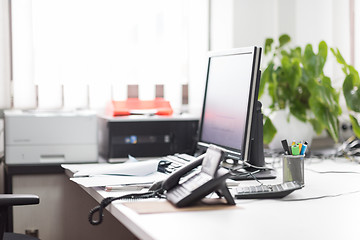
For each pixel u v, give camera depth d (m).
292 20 3.32
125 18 2.95
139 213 1.39
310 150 2.65
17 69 2.80
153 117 2.52
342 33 3.37
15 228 2.41
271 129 2.57
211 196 1.61
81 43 2.88
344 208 1.44
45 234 2.44
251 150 2.05
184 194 1.48
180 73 3.07
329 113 2.58
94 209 1.56
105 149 2.53
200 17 3.11
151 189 1.63
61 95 2.87
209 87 2.24
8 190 2.39
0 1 2.76
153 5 3.00
